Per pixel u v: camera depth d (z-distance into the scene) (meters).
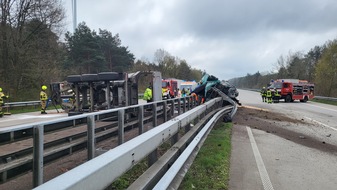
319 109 21.45
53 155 3.43
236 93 18.95
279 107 22.50
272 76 85.81
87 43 49.69
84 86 11.25
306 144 8.12
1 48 24.38
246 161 6.04
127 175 4.64
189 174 4.79
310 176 5.16
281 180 4.91
